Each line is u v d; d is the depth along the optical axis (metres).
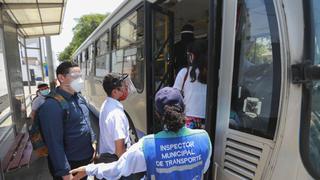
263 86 2.04
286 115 1.88
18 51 8.30
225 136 2.36
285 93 1.88
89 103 10.55
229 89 2.32
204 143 1.90
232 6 2.29
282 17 1.89
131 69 4.86
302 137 1.85
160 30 4.02
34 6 6.88
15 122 6.67
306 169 1.89
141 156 1.79
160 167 1.78
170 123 1.81
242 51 2.21
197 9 4.51
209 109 2.45
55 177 2.63
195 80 2.90
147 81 3.79
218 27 2.41
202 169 1.91
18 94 7.59
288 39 1.86
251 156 2.13
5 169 4.34
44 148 2.59
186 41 3.95
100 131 2.83
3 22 6.34
